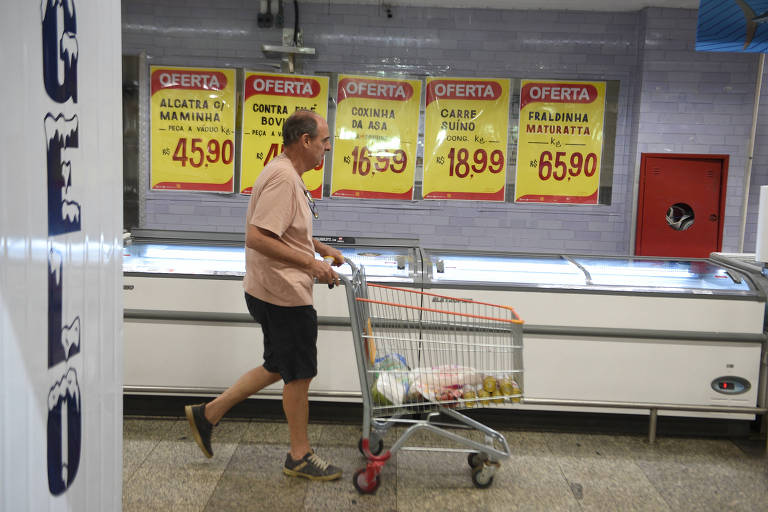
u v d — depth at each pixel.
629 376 3.50
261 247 2.67
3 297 0.78
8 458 0.81
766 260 3.62
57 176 0.92
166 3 5.47
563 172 5.68
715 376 3.48
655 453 3.38
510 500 2.83
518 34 5.55
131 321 3.52
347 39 5.55
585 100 5.61
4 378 0.79
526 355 3.51
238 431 3.49
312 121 2.79
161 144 5.60
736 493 2.95
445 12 5.54
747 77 5.46
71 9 0.95
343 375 3.54
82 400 1.03
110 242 1.14
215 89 5.55
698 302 3.44
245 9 5.48
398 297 3.46
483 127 5.63
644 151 5.57
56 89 0.91
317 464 2.95
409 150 5.65
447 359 2.89
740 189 5.62
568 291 3.45
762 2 3.60
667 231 5.66
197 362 3.54
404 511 2.71
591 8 5.48
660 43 5.43
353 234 5.75
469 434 3.56
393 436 3.51
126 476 2.94
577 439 3.54
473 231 5.75
